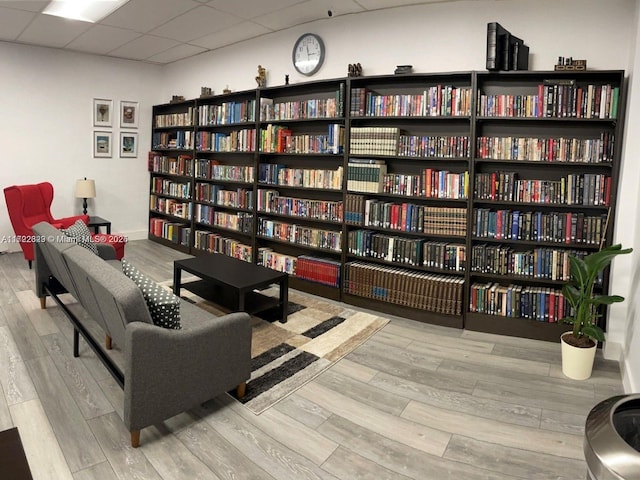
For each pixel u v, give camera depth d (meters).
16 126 5.71
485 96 3.53
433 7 3.83
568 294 2.96
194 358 2.21
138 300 2.02
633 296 2.88
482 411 2.50
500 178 3.53
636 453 0.76
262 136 4.93
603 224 3.27
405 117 3.82
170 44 5.55
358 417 2.41
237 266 3.85
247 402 2.52
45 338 3.28
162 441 2.16
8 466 1.19
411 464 2.05
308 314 3.93
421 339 3.48
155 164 6.86
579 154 3.29
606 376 2.93
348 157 4.18
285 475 1.96
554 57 3.43
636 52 2.90
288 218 5.06
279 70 4.99
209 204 5.80
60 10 4.40
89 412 2.37
